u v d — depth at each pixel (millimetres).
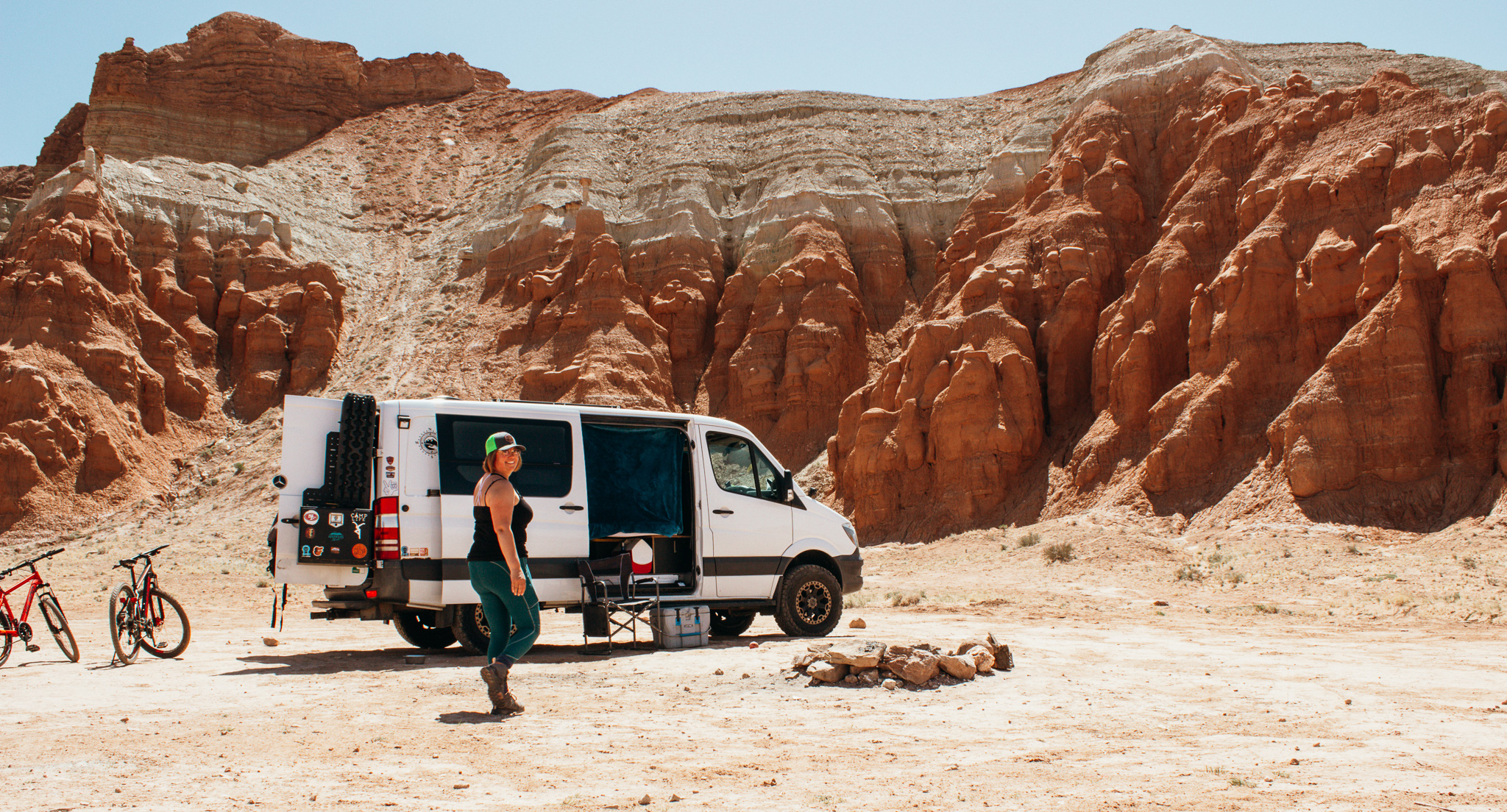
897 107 67312
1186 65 47625
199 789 5184
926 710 7594
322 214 71562
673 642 11953
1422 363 28625
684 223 58031
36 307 50469
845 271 51938
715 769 5723
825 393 48188
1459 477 27109
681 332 54000
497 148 84062
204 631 15641
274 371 56531
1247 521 29188
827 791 5242
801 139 62000
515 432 11688
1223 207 38875
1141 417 35250
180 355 54906
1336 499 28297
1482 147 31750
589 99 89938
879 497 39344
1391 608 18047
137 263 57688
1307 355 32094
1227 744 6445
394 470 11055
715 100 71375
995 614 18438
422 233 71750
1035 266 42844
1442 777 5535
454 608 11375
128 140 81000
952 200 56906
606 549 12586
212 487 49344
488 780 5445
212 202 62625
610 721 7145
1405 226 31625
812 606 13500
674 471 12844
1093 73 55156
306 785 5297
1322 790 5234
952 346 40500
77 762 5812
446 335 58344
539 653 11570
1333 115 37094
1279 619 17469
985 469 37312
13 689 8797
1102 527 31359
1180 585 24453
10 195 97438
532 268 59219
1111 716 7402
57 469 46406
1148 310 37344
